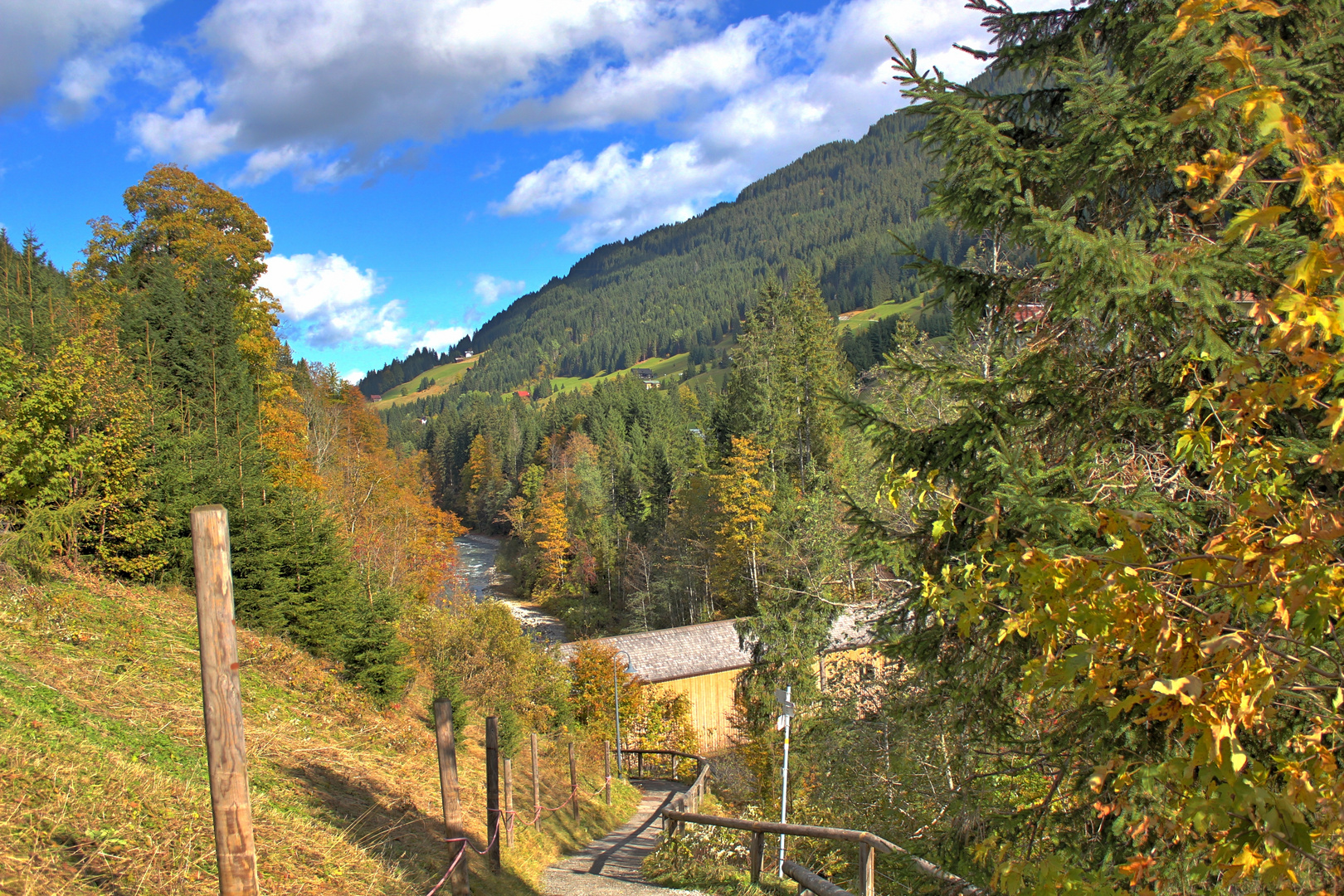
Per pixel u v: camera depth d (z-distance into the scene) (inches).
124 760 295.9
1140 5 188.9
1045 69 217.6
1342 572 84.8
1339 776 86.5
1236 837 89.0
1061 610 93.2
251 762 389.4
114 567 667.4
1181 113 83.4
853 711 514.6
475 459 4589.1
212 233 1277.1
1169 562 94.7
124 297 1115.9
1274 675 89.0
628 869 464.1
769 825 366.9
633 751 1116.5
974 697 217.9
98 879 203.5
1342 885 92.1
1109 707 93.2
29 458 567.8
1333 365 86.2
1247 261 147.6
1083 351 200.8
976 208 208.7
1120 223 202.2
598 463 3420.3
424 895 301.1
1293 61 150.1
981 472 195.5
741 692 1050.7
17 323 773.3
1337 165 71.6
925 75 191.5
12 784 234.8
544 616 2522.1
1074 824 183.0
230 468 839.7
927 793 406.9
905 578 231.0
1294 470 148.5
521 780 681.6
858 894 317.4
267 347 1358.3
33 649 407.2
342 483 1772.9
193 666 484.7
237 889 148.5
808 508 932.0
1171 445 180.7
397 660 712.4
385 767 492.1
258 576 725.9
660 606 2261.3
